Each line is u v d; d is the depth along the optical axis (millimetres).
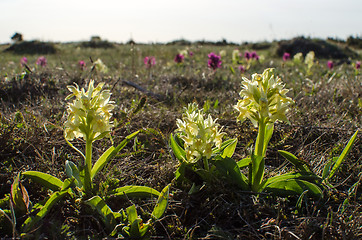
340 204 320
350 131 470
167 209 324
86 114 299
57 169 388
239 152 444
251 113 310
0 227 290
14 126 445
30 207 303
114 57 1977
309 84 836
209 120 324
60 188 316
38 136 440
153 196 340
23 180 353
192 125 316
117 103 635
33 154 421
